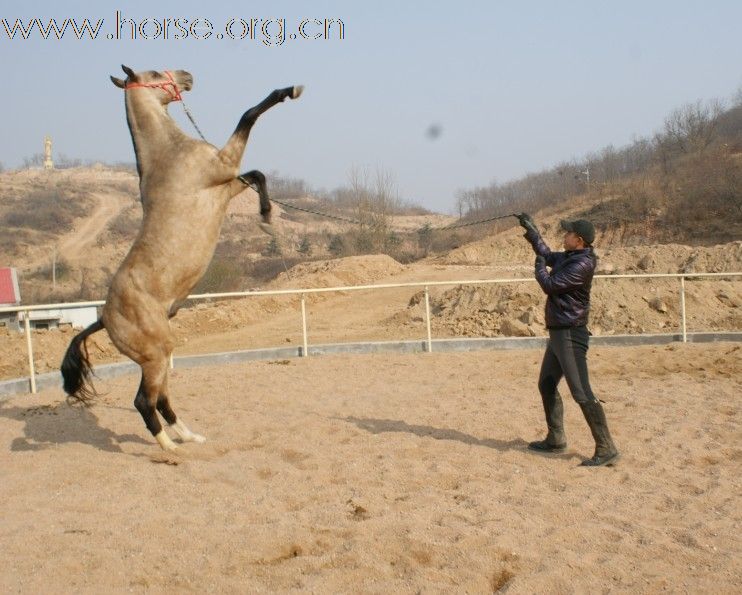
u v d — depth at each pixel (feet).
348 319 75.56
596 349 42.78
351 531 16.03
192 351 57.11
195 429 26.32
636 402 28.32
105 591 13.51
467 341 44.88
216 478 20.61
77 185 353.92
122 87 23.53
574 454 22.43
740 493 18.56
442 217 316.40
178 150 22.27
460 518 16.88
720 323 56.65
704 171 176.96
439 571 14.17
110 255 256.11
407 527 16.07
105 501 18.67
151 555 14.97
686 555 14.83
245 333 68.64
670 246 92.94
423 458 22.26
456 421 26.30
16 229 278.67
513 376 35.68
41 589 13.52
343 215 272.51
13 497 19.11
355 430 25.48
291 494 19.10
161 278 22.24
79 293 186.91
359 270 110.42
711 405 27.73
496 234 197.47
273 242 226.17
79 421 27.73
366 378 35.86
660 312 58.18
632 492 18.76
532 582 13.60
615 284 60.75
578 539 15.69
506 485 19.48
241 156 22.09
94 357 57.47
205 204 22.21
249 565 14.69
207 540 15.70
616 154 242.58
